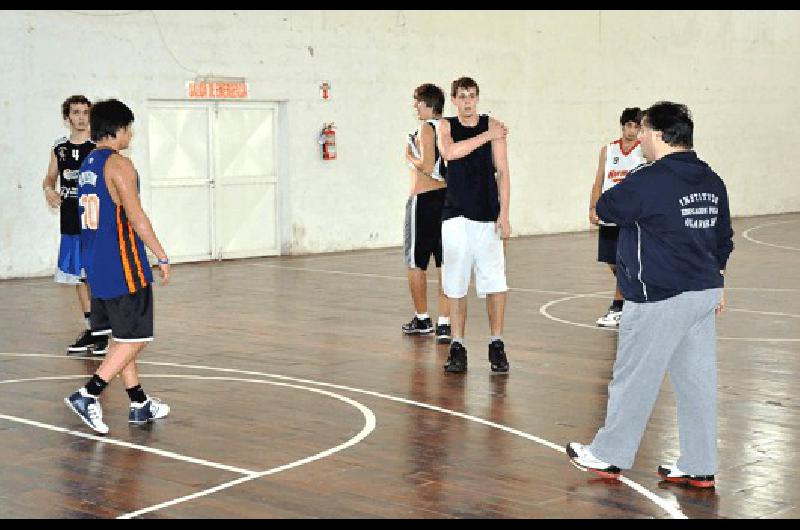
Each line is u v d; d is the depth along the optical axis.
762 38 24.16
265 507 4.93
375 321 10.39
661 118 5.12
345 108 17.28
